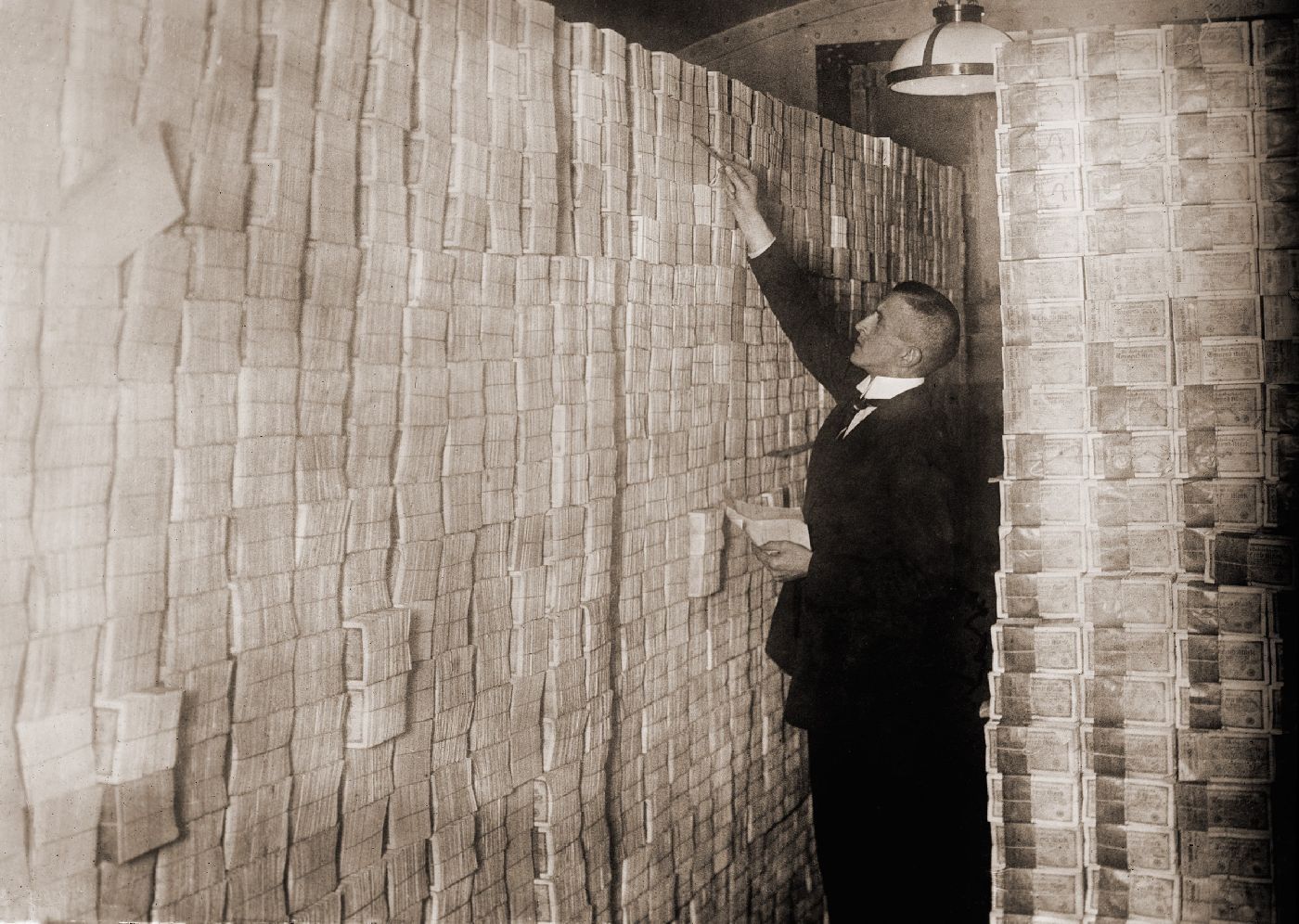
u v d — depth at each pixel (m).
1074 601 2.46
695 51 4.59
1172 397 2.37
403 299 1.99
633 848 2.83
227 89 1.63
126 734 1.48
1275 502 2.32
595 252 2.60
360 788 1.94
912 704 3.29
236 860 1.69
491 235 2.23
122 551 1.50
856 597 3.24
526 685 2.38
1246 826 2.34
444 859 2.16
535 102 2.35
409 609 2.04
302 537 1.80
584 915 2.57
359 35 1.87
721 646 3.31
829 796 3.35
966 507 3.78
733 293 3.32
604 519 2.63
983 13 3.82
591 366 2.58
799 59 4.45
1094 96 2.36
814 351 3.47
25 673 1.39
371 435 1.94
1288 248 2.28
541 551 2.44
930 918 3.38
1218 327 2.33
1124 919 2.44
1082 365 2.42
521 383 2.34
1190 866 2.39
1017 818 2.50
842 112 4.59
